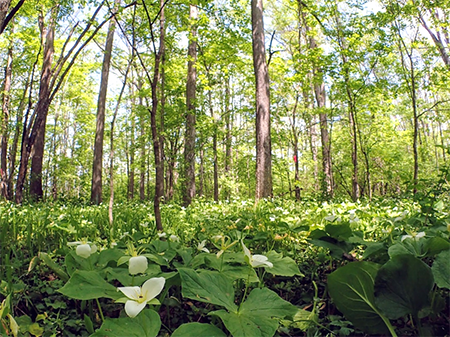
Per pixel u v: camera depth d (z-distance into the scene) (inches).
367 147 628.1
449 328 67.9
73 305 89.8
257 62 463.2
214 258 83.2
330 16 481.1
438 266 59.2
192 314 85.4
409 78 511.8
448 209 185.2
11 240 138.3
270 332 46.3
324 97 735.1
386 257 88.7
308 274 112.2
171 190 617.6
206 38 556.7
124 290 44.8
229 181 780.6
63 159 1012.5
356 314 57.3
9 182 730.8
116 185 1254.9
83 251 70.7
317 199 494.6
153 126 172.6
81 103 1121.4
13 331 45.7
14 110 794.2
